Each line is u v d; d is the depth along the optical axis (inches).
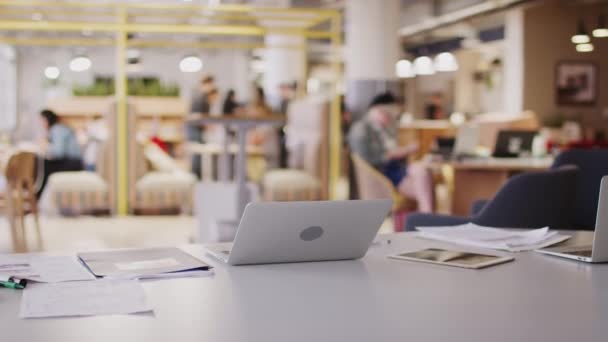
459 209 296.8
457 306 63.8
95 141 413.7
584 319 60.1
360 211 81.4
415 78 961.5
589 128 609.9
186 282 72.0
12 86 842.8
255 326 57.0
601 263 83.8
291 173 392.2
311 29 695.1
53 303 62.2
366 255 87.6
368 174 292.7
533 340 54.5
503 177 286.2
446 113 940.0
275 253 80.7
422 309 62.7
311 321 58.6
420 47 850.8
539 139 313.4
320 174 390.3
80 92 506.9
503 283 73.1
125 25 379.2
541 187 159.2
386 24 414.0
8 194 264.2
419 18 645.9
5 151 350.0
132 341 52.6
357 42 416.5
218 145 439.8
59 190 378.0
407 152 337.7
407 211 296.2
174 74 901.2
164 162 408.8
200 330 55.6
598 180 192.9
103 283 69.7
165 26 379.2
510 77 634.8
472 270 79.1
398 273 77.4
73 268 76.5
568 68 627.2
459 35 781.3
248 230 77.9
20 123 847.7
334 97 394.9
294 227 79.3
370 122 336.5
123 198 385.7
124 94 386.0
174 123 502.3
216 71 908.6
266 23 598.9
